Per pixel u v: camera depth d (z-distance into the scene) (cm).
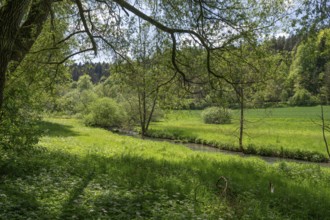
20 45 937
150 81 1403
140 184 995
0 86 693
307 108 7112
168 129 4472
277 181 1316
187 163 1600
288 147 2912
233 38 1077
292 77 2253
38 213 605
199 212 756
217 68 1206
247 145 3064
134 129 4838
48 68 1402
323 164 2523
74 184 880
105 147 2133
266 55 1169
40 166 1098
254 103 2627
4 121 1023
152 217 661
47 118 5469
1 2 776
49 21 1280
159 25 1029
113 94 5800
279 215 845
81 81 7781
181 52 1179
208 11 1052
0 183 822
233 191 1035
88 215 632
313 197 1050
